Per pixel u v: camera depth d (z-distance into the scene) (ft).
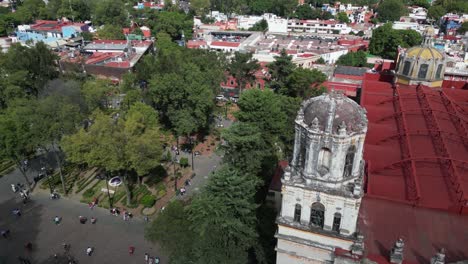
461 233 125.80
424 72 254.88
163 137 305.12
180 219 169.89
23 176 260.42
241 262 154.51
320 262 129.80
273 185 194.90
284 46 532.73
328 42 567.59
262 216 171.83
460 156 165.17
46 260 186.50
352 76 388.37
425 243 121.29
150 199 228.22
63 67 391.45
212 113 332.39
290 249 132.77
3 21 592.19
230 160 207.00
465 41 466.29
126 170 222.69
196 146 306.76
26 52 327.88
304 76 319.06
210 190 158.81
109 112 329.72
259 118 237.25
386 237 124.06
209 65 354.74
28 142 227.40
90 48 480.64
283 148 250.16
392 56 502.38
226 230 154.71
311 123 116.88
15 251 192.34
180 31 599.98
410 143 177.88
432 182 149.89
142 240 200.64
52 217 218.38
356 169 121.29
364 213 135.13
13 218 216.95
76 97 289.33
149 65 331.57
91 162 211.00
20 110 229.04
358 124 116.78
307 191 120.88
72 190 245.04
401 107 215.72
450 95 246.68
